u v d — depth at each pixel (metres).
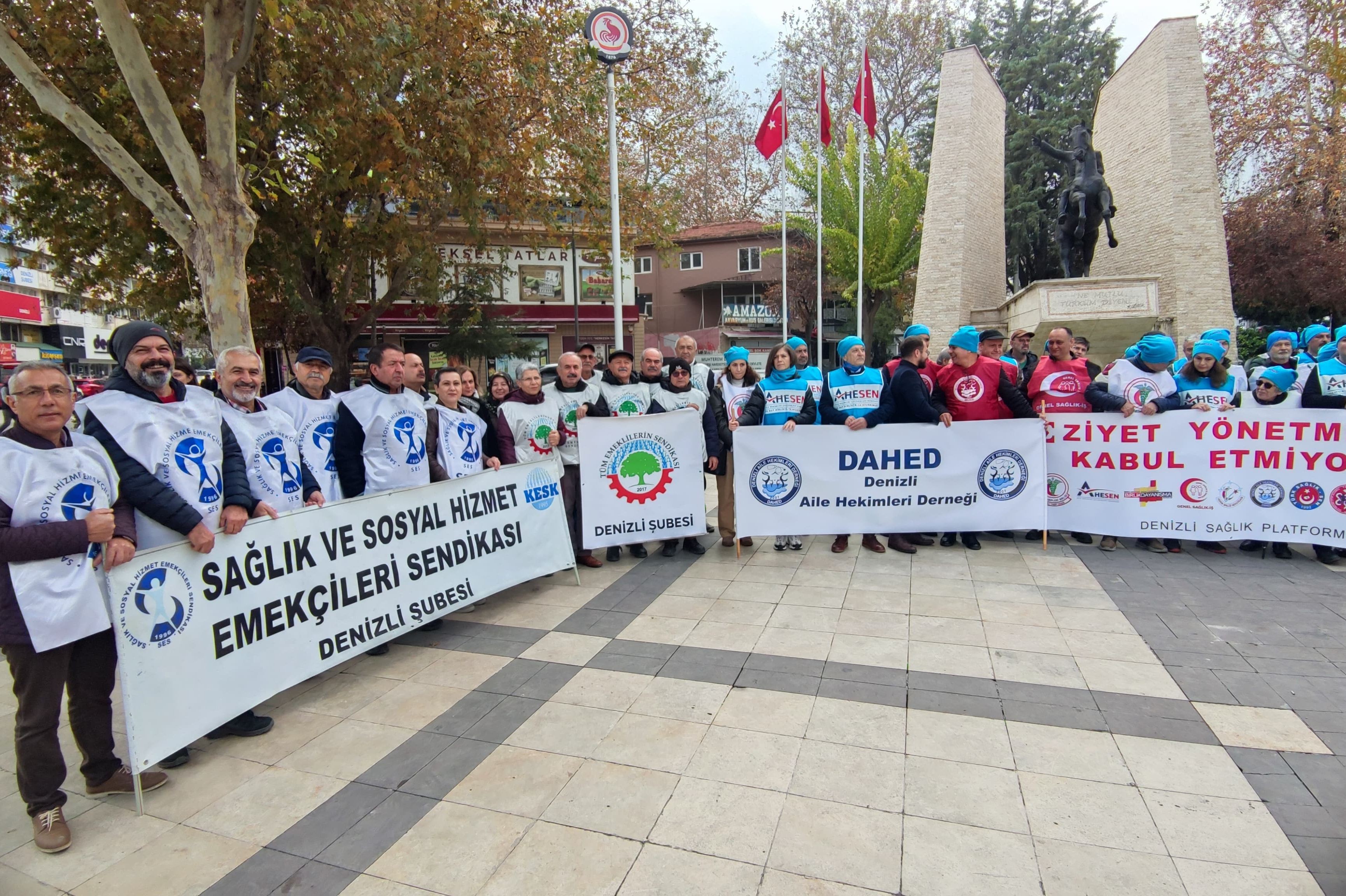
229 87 7.64
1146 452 5.80
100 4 6.88
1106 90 17.22
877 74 29.52
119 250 12.11
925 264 16.41
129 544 2.93
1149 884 2.22
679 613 4.79
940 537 6.64
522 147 12.85
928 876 2.28
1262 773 2.78
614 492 5.95
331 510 3.93
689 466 6.08
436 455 4.85
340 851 2.55
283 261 12.27
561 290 26.50
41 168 11.29
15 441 2.66
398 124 10.58
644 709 3.46
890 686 3.60
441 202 13.16
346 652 3.94
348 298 14.98
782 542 6.31
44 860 2.59
